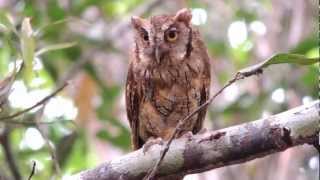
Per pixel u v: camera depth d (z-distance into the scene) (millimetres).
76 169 13195
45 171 11445
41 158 11656
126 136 12383
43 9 12789
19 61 7770
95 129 13188
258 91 13586
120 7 15758
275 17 14352
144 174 7121
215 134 6973
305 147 12406
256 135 6816
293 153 12469
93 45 13852
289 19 14172
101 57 15930
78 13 13734
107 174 7160
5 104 7605
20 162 11602
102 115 12797
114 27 14750
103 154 14547
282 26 14227
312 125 6656
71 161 13148
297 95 13031
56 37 13023
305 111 6703
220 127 13102
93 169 7242
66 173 12508
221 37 15703
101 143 14547
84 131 12164
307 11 13477
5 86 7289
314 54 11633
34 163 6852
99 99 14281
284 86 13156
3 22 7758
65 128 11281
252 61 15047
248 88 14117
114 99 13523
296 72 13266
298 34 13469
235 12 15680
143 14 15102
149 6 15164
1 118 7301
